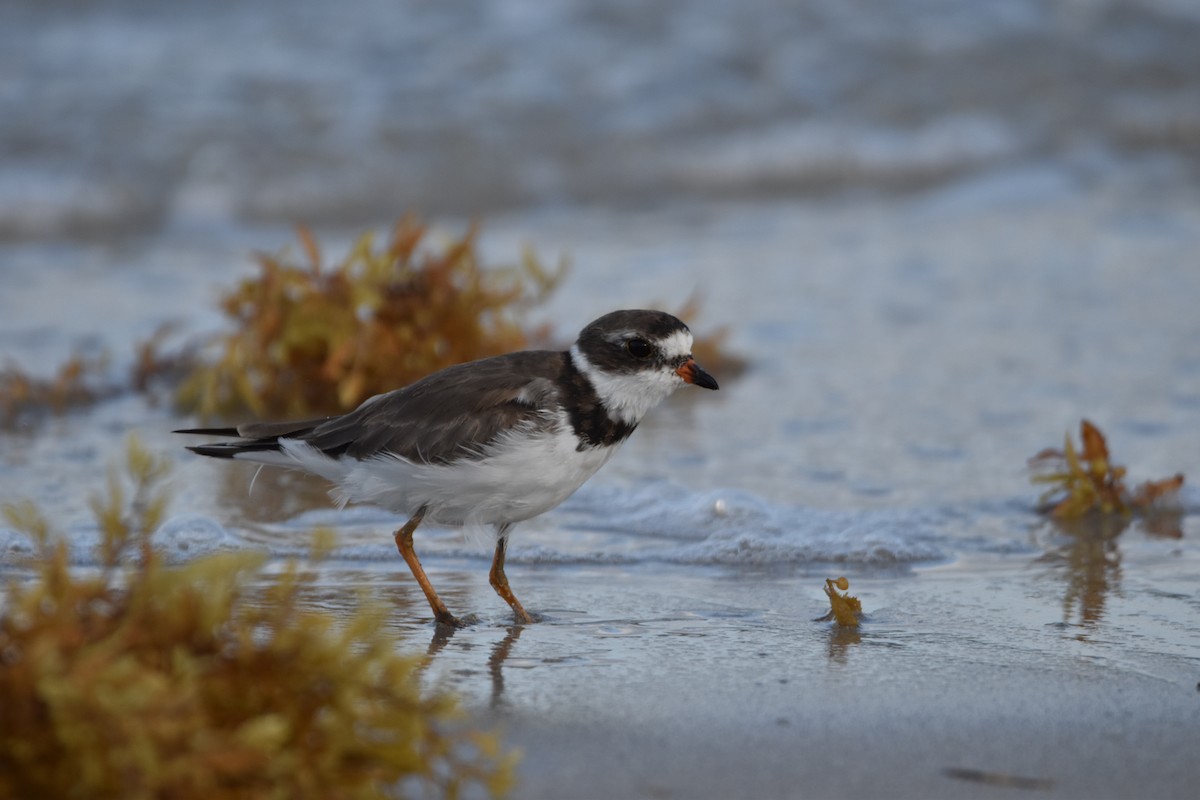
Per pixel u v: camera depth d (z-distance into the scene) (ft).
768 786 19.42
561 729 21.30
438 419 26.86
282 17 82.53
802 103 80.12
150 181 68.74
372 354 42.57
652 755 20.38
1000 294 56.24
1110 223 66.49
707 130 77.61
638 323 27.78
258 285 44.04
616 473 38.04
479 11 83.66
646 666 24.36
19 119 71.20
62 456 39.09
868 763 20.22
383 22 82.48
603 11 84.43
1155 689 23.26
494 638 25.95
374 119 74.54
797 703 22.53
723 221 69.26
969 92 82.12
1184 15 90.02
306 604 27.55
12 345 49.60
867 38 85.20
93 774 15.79
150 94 74.38
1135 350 49.14
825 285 57.98
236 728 17.13
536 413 26.86
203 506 34.63
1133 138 80.38
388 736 17.97
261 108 74.23
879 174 76.33
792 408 44.27
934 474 37.91
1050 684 23.48
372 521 33.94
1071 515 34.45
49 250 63.05
